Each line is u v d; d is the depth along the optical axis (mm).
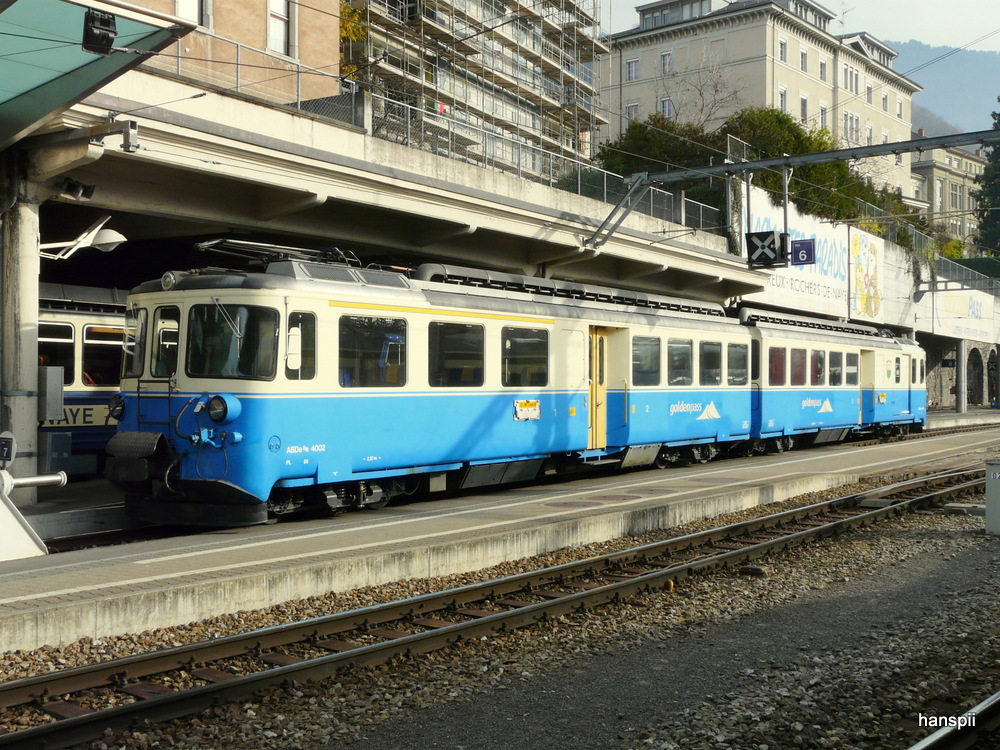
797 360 24984
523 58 46625
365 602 9500
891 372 31062
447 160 19484
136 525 13477
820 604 9844
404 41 37125
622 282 27031
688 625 9016
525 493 16641
